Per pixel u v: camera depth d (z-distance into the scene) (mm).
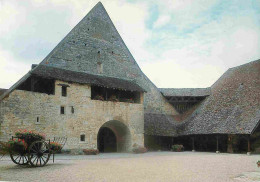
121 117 28797
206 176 11414
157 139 33719
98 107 27141
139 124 30188
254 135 26500
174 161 17844
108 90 30219
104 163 16219
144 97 35375
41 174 11203
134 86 31078
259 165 13055
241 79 33156
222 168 14062
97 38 31438
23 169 12648
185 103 38156
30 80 25156
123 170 13070
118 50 33094
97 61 30766
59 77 24594
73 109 25328
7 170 12258
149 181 10195
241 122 26375
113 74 31844
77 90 25859
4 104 21078
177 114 37656
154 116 34688
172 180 10438
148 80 36625
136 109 30234
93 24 31531
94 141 26344
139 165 15352
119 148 31422
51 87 25438
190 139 33500
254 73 32219
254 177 11203
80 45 29844
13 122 21328
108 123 30219
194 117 33500
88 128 26062
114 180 10297
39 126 22812
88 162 16734
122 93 31766
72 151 24594
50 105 23781
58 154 23594
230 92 32375
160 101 37062
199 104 36312
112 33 33062
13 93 21625
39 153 13828
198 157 21078
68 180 10094
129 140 29422
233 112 28625
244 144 27078
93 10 32031
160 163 16547
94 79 27953
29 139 13859
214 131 27906
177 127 33969
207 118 31109
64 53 28438
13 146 13000
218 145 29609
